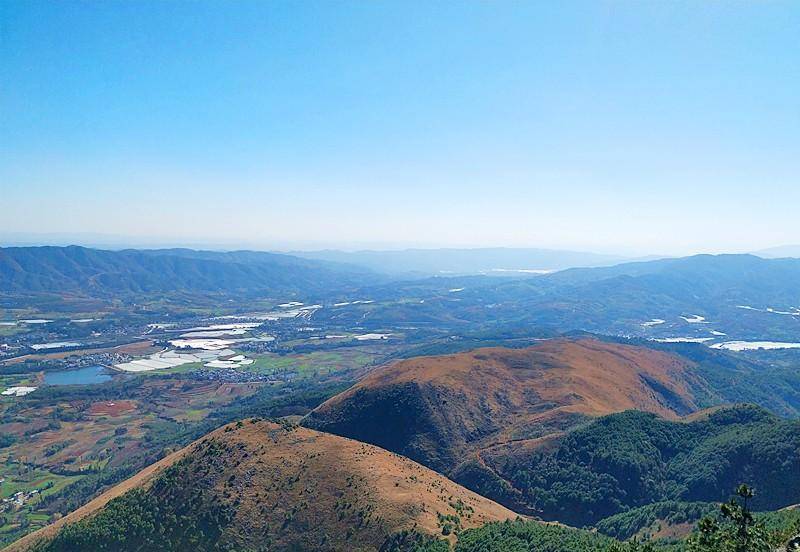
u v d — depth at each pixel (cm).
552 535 8850
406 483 11012
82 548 10175
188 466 11650
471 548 8562
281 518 10238
